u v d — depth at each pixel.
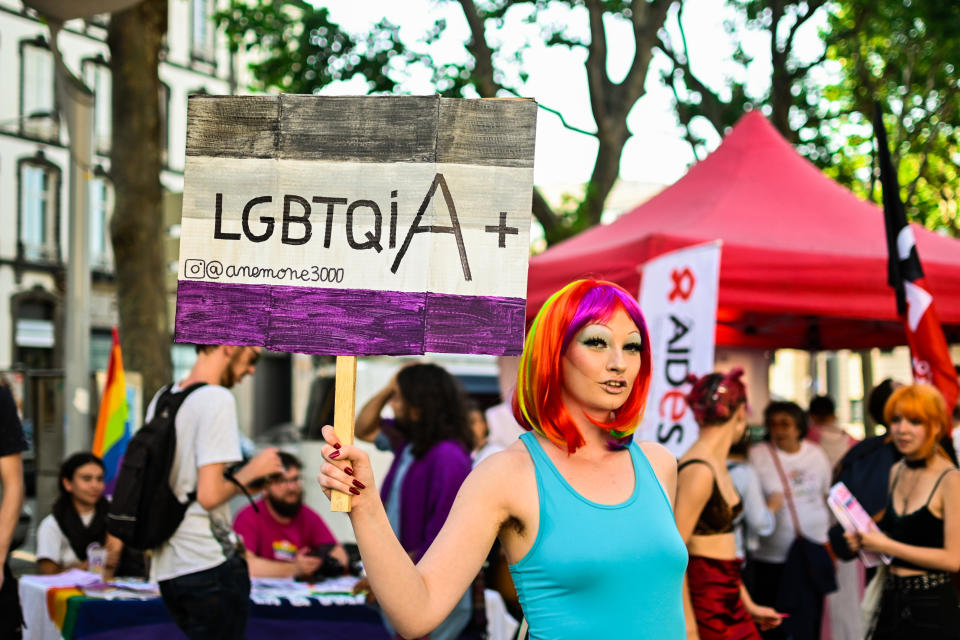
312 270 2.01
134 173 8.84
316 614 4.41
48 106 28.28
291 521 5.33
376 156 2.01
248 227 2.03
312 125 2.03
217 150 2.05
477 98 2.00
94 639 4.08
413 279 1.98
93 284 28.91
